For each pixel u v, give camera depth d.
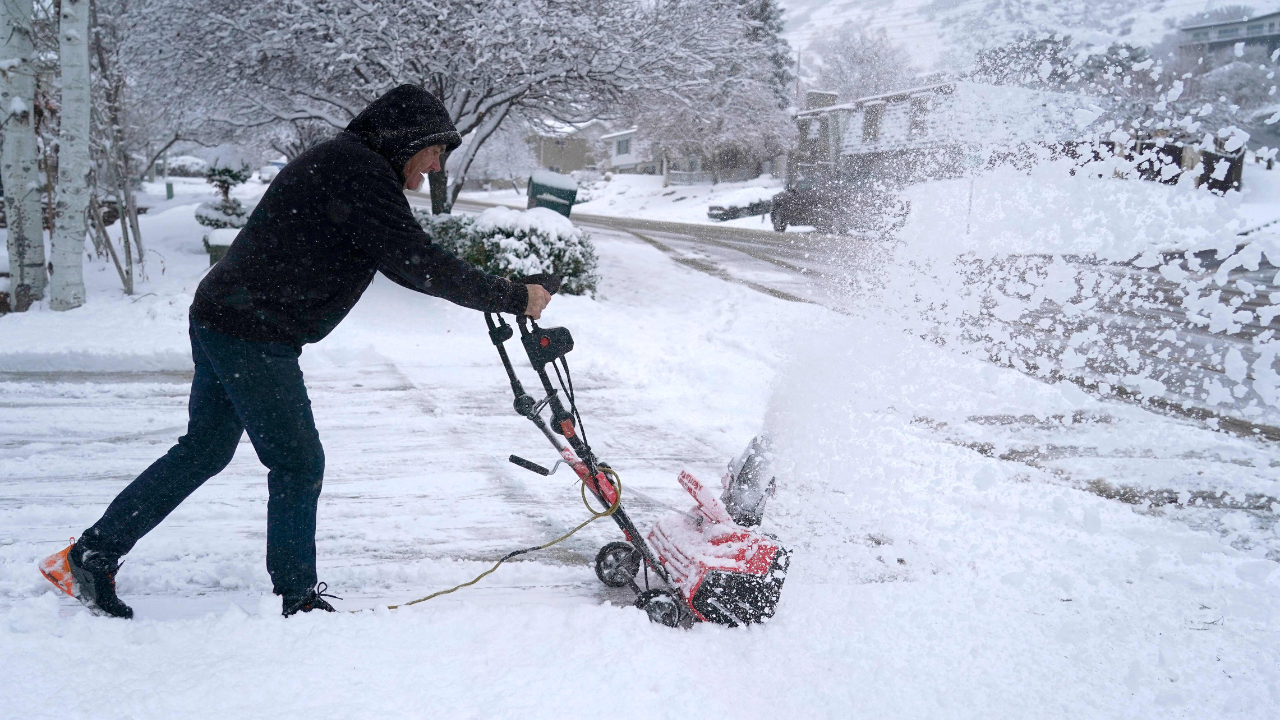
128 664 2.01
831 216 20.39
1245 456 4.72
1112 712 2.21
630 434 5.07
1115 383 6.34
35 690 1.85
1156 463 4.55
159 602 2.70
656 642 2.34
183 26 12.16
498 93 13.14
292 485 2.44
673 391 6.17
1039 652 2.52
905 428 5.02
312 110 13.73
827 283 11.64
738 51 14.48
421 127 2.42
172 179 50.31
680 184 48.56
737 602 2.57
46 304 8.77
